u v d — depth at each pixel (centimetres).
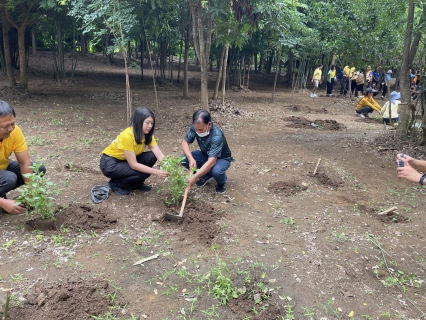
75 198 427
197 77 2138
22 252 319
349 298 292
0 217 375
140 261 316
